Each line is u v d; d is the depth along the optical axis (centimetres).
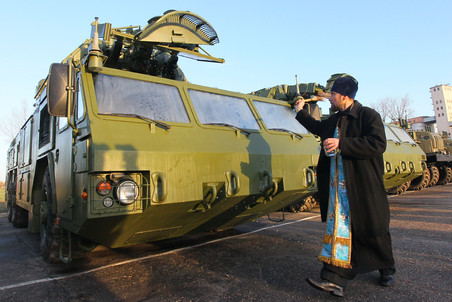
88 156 271
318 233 529
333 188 262
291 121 492
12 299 285
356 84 278
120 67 482
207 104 399
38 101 546
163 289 298
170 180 295
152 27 400
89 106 298
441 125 6531
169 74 501
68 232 360
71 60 313
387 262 263
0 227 790
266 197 383
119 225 296
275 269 343
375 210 247
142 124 314
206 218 376
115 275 345
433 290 271
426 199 991
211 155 327
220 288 294
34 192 517
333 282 243
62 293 297
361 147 241
